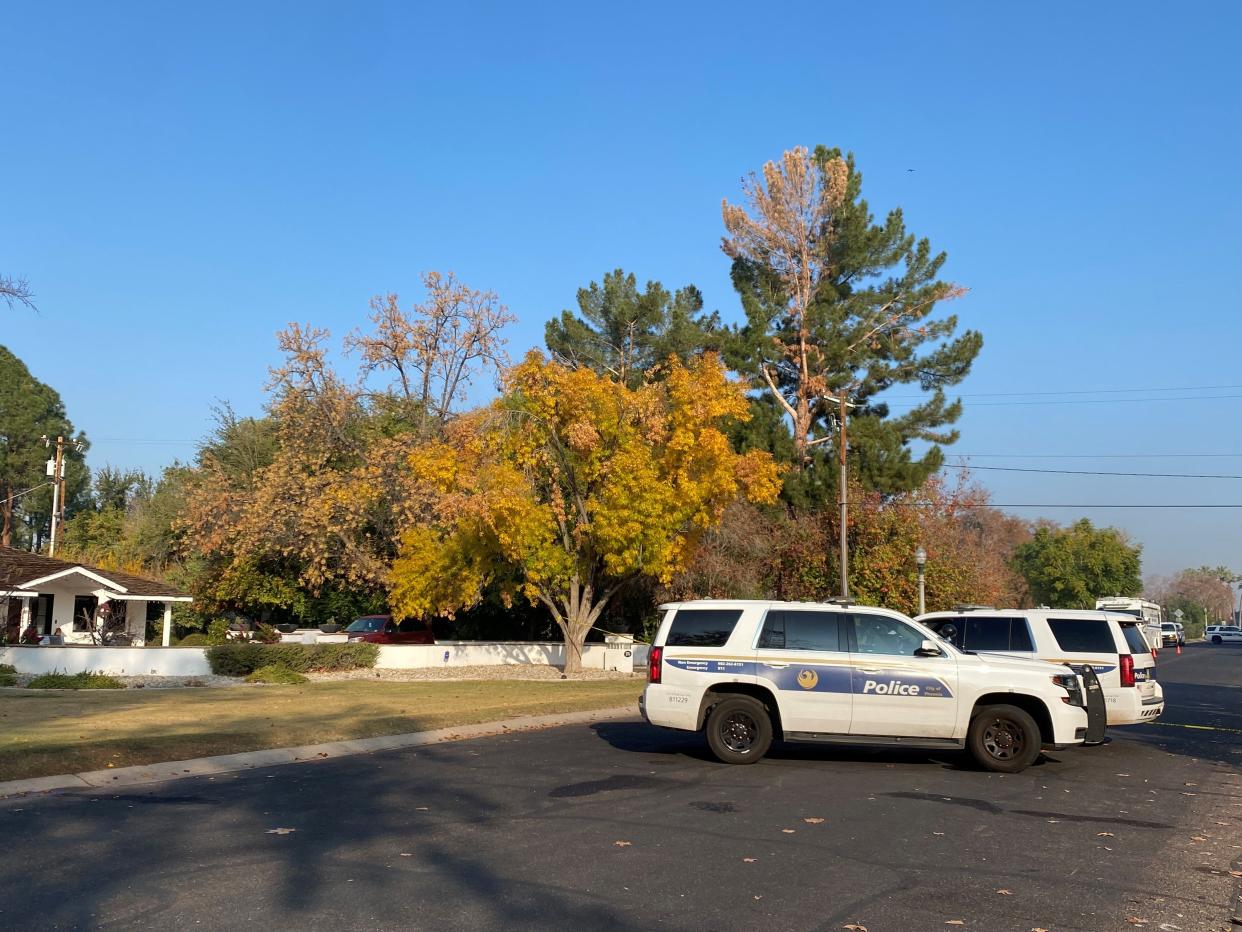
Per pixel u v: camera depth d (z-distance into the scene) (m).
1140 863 8.43
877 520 37.00
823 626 13.83
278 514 35.56
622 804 10.48
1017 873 7.98
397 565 32.28
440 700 21.28
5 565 34.62
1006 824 9.88
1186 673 39.78
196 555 41.44
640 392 28.69
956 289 43.91
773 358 42.50
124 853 8.14
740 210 44.12
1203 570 180.12
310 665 29.47
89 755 12.46
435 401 40.81
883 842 8.95
